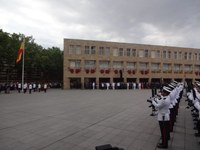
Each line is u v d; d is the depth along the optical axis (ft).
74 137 28.12
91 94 107.45
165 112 24.45
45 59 191.52
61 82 206.18
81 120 39.24
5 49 137.59
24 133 29.73
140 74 190.90
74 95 100.12
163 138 24.30
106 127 33.94
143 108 55.88
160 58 198.39
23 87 123.34
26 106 58.34
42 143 25.41
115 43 184.34
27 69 180.34
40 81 196.75
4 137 27.71
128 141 26.68
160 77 197.98
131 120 39.75
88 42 176.45
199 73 212.43
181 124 36.94
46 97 88.22
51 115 44.21
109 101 73.05
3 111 49.16
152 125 35.60
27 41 170.91
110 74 181.27
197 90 30.19
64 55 170.09
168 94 25.05
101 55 179.73
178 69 205.77
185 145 25.39
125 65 186.70
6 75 164.96
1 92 122.72
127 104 64.54
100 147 12.19
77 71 172.04
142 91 136.77
